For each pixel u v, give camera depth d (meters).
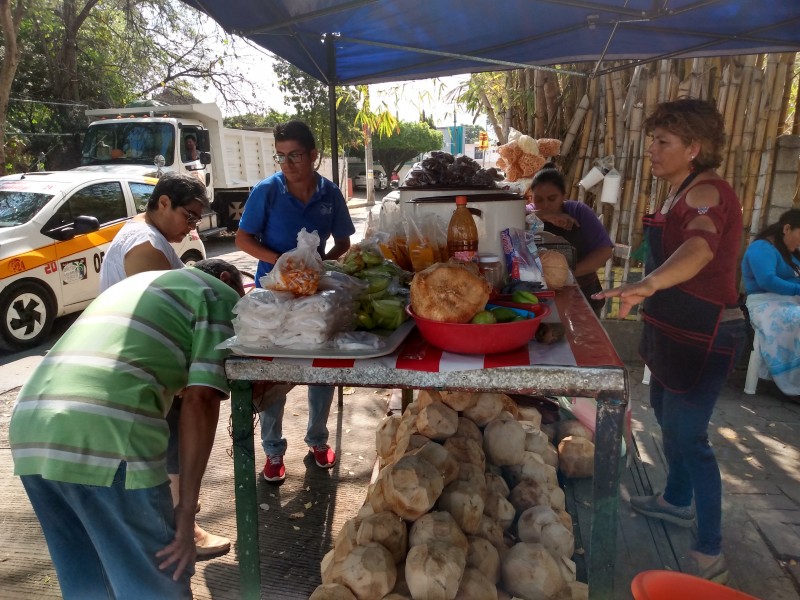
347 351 1.46
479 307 1.45
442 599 1.59
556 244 2.88
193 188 2.55
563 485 2.66
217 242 12.95
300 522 2.81
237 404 1.58
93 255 6.33
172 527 1.69
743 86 4.51
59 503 1.66
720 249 2.12
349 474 3.26
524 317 1.51
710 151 2.16
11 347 5.60
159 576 1.66
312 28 3.65
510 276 2.06
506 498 2.22
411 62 4.47
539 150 4.32
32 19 13.78
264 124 22.77
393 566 1.71
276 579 2.42
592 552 1.48
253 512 1.67
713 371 2.21
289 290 1.54
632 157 4.79
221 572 2.50
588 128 4.97
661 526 2.64
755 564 2.49
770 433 3.69
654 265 2.36
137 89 17.34
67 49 14.38
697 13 3.38
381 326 1.70
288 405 4.38
